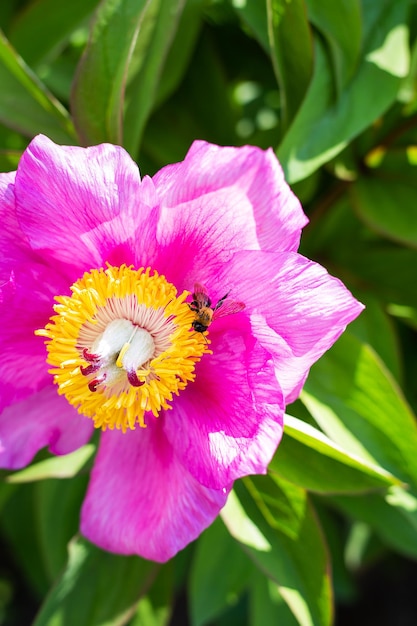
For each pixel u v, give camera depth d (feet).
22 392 1.08
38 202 0.99
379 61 1.25
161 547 1.04
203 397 1.03
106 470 1.09
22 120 1.21
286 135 1.13
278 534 1.15
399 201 1.33
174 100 1.46
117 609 1.29
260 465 0.97
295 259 0.95
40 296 1.06
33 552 1.82
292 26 1.13
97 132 1.15
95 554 1.32
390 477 1.04
